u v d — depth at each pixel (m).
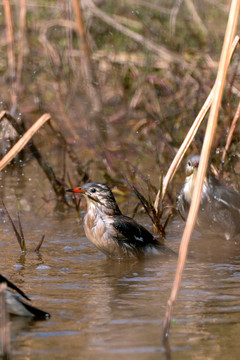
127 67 19.83
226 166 13.45
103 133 17.19
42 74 19.98
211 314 7.06
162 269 9.20
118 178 14.05
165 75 18.92
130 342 6.26
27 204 12.95
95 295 7.82
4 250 10.06
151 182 13.66
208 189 10.88
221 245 10.63
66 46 20.77
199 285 8.25
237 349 6.04
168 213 12.45
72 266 9.28
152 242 10.27
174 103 17.33
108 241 9.84
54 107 18.44
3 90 19.23
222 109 16.16
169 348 6.09
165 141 15.26
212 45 19.89
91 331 6.53
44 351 6.03
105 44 21.00
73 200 13.05
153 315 7.05
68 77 19.38
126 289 8.10
